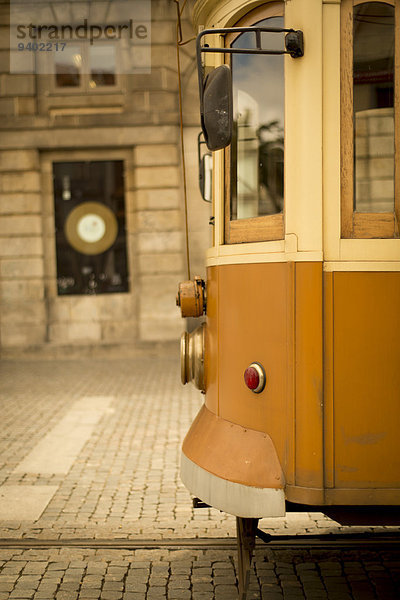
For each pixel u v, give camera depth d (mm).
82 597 3078
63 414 7168
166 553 3566
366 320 2414
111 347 11703
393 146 2477
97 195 12250
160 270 11930
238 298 2750
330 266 2422
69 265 12367
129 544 3672
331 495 2426
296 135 2451
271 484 2479
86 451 5699
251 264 2664
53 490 4668
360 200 2479
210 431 2883
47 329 12203
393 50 2461
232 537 3773
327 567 3361
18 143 11898
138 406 7539
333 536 3135
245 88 2797
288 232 2479
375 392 2412
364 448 2418
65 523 4023
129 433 6312
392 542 3623
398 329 2416
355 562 3412
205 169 3848
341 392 2416
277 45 2623
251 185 2791
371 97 2463
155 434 6254
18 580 3248
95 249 12344
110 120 11812
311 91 2418
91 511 4238
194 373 3258
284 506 2453
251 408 2664
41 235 12094
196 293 3219
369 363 2412
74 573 3326
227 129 2365
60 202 12266
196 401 7758
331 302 2418
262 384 2582
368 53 2451
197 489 2736
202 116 2459
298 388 2436
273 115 2648
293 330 2447
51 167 12172
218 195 2980
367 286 2418
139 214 11914
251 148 2781
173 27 11609
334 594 3076
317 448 2416
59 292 12344
